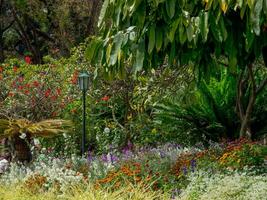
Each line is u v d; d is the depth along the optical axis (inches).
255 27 191.0
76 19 882.1
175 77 399.9
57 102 450.3
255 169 257.3
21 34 943.7
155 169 264.5
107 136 402.3
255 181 224.1
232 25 229.6
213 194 212.4
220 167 256.2
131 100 443.5
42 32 916.6
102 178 270.8
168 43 240.8
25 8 859.4
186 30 209.0
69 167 296.2
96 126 439.8
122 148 404.5
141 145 403.9
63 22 854.5
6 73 505.4
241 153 265.4
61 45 863.7
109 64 225.3
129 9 218.4
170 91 409.7
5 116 391.2
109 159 298.8
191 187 227.5
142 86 433.1
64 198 233.8
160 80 410.9
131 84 438.9
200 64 251.1
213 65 251.3
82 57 510.6
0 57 906.1
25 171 303.3
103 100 450.9
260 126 398.6
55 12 864.9
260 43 233.1
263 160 264.8
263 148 271.6
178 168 265.0
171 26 218.7
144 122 423.8
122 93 442.6
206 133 404.5
